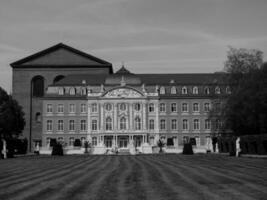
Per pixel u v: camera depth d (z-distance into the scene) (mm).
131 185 29141
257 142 77688
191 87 145000
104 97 141750
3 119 118812
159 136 142500
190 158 75000
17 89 154875
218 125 117312
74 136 143000
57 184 30188
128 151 132000
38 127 154000
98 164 56594
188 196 23641
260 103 91062
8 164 59531
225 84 112500
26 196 24250
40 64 155500
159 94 143625
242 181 30672
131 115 141625
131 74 147750
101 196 24000
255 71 97625
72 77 150625
